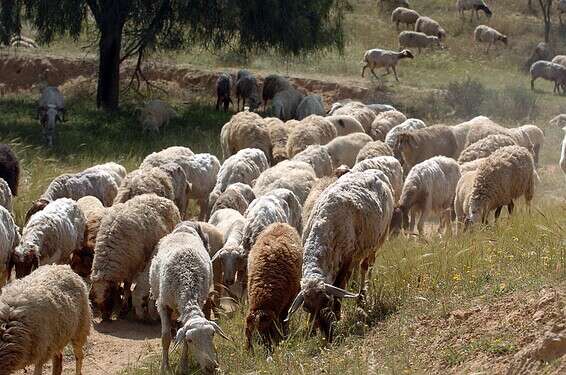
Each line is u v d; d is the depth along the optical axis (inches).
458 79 1488.7
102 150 1026.1
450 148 893.2
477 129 894.4
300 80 1433.3
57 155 991.0
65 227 569.9
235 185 680.4
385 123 1010.1
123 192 656.4
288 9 1274.6
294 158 786.8
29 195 756.0
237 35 1390.3
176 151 776.3
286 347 446.3
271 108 1326.3
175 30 1294.3
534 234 542.9
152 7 1243.2
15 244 557.9
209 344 434.3
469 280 474.9
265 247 474.3
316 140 898.7
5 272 548.7
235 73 1481.3
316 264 457.4
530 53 1691.7
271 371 426.6
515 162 642.8
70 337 433.1
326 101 1378.0
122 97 1412.4
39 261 547.2
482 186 638.5
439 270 504.4
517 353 375.6
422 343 421.1
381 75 1491.1
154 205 566.6
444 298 459.2
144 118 1179.3
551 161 1008.9
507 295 433.1
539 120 1244.5
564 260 453.7
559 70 1425.9
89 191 696.4
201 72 1482.5
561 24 1812.3
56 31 1305.4
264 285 458.9
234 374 434.6
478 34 1697.8
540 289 421.7
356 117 1035.9
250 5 1246.9
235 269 531.8
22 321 402.9
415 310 459.2
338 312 468.4
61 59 1531.7
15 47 1574.8
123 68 1499.8
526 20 1843.0
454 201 700.7
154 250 542.9
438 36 1721.2
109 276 539.2
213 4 1225.4
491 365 378.9
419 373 386.0
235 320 514.6
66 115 1253.1
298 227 600.7
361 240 482.0
